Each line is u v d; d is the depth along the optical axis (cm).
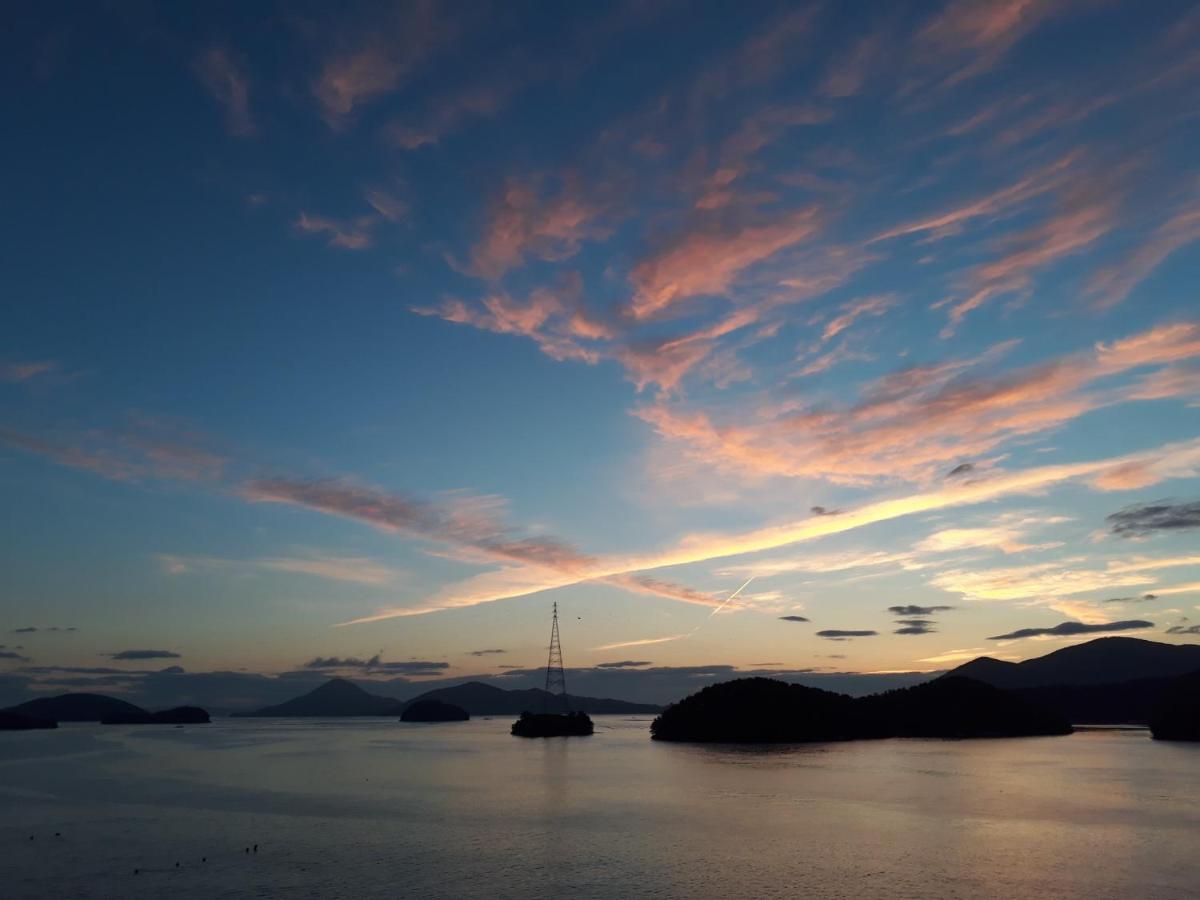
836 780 10912
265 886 5222
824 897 4847
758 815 7850
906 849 6119
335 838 6850
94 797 9894
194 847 6500
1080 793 9256
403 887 5153
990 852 5991
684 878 5303
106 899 4978
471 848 6353
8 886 5316
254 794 10112
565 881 5256
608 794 9744
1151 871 5384
